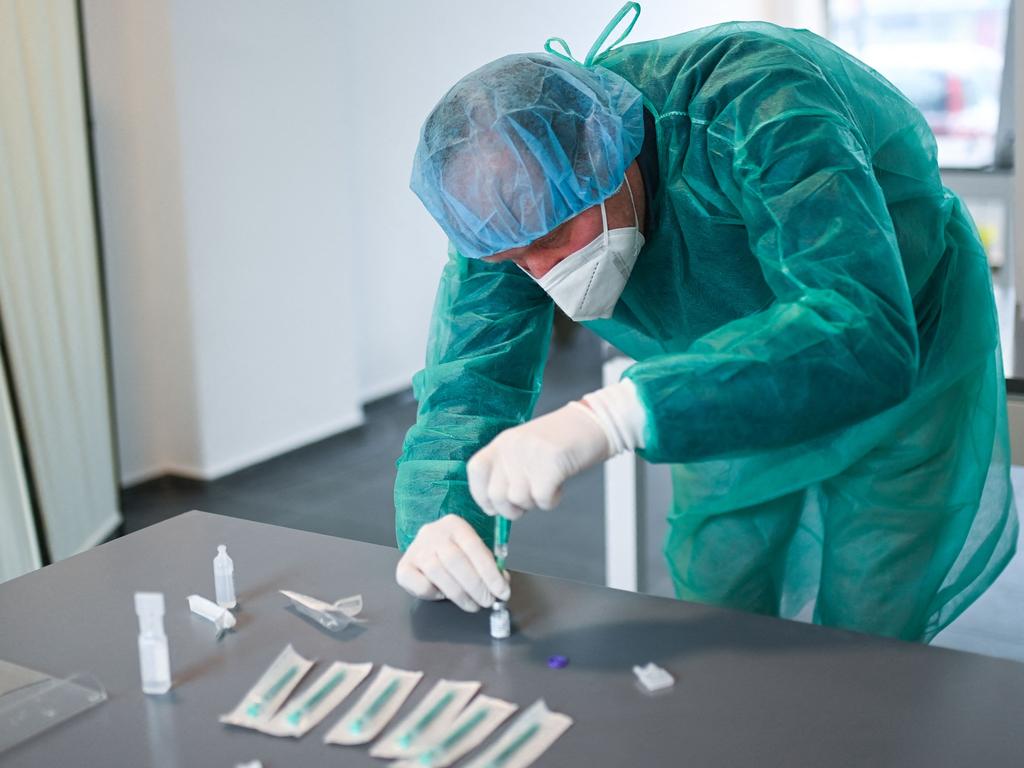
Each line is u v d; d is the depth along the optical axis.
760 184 1.07
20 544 2.61
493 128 1.12
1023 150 2.28
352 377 4.21
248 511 3.37
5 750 0.93
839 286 1.00
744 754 0.88
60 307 2.88
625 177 1.20
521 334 1.38
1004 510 1.52
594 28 5.37
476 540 1.13
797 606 1.65
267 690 1.00
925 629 1.49
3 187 2.62
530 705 0.96
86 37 3.27
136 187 3.49
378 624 1.12
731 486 1.49
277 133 3.74
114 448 3.21
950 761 0.87
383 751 0.91
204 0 3.40
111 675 1.04
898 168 1.31
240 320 3.72
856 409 0.99
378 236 4.48
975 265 1.41
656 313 1.40
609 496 2.23
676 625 1.10
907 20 5.09
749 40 1.20
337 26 3.89
